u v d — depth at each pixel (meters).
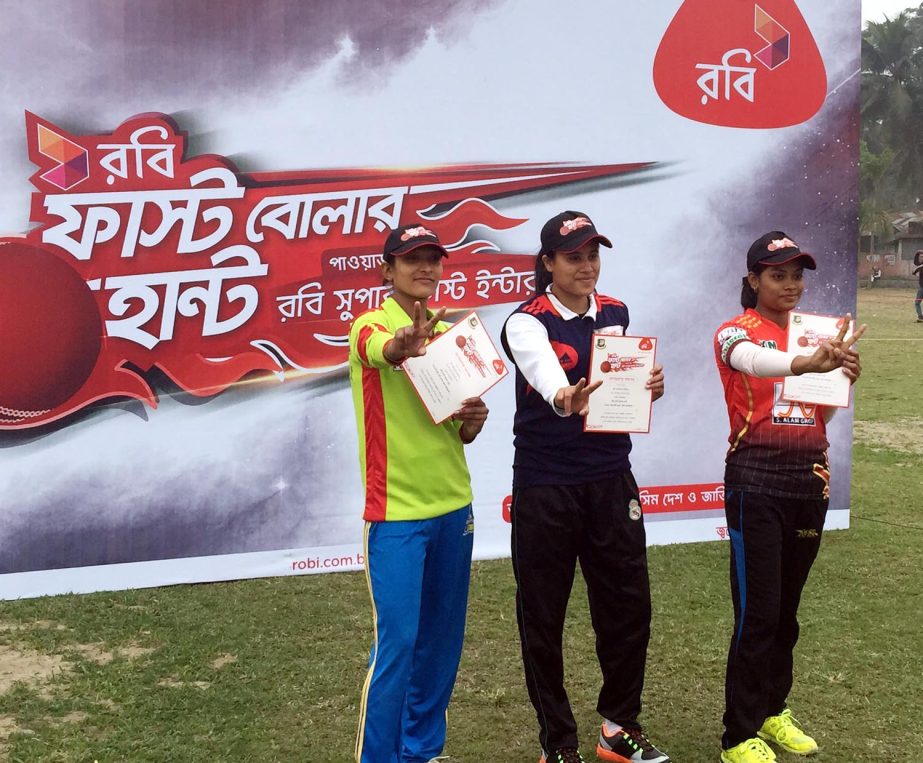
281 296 5.21
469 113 5.37
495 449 5.61
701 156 5.74
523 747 3.49
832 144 5.95
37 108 4.83
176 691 3.85
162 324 5.07
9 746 3.37
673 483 5.89
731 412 3.37
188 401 5.13
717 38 5.70
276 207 5.16
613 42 5.54
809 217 5.96
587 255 3.16
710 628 4.54
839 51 5.91
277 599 4.93
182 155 5.02
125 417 5.05
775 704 3.51
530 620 3.27
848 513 6.17
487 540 5.64
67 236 4.92
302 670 4.07
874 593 5.00
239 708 3.71
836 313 6.07
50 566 5.02
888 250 45.06
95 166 4.92
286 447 5.29
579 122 5.54
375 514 3.02
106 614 4.71
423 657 3.20
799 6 5.81
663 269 5.75
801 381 3.20
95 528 5.06
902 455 8.29
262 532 5.29
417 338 2.73
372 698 2.99
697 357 5.86
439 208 5.38
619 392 3.13
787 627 3.46
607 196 5.62
